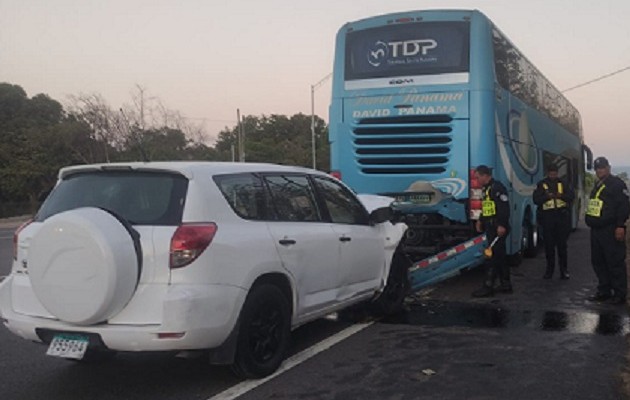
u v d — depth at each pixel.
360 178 10.37
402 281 7.66
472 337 6.48
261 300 5.10
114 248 4.30
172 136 43.12
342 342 6.34
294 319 5.56
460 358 5.73
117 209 4.77
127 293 4.40
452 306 8.10
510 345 6.15
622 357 5.71
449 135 9.77
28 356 6.02
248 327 4.98
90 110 44.66
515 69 11.30
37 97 55.44
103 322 4.49
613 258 8.04
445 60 9.83
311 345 6.24
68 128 45.00
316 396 4.78
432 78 9.87
